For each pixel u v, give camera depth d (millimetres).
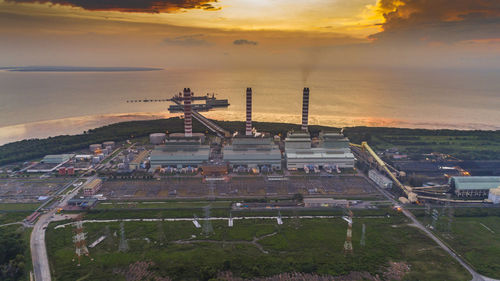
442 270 153250
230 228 187000
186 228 186750
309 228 188000
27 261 155875
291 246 170250
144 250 165125
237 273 149000
